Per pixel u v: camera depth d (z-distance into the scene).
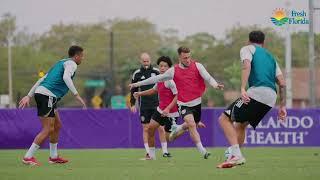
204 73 35.44
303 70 173.62
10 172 31.36
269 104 30.08
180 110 36.00
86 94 167.75
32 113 56.09
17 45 184.25
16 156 45.03
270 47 118.44
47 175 29.78
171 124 42.06
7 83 181.12
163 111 38.28
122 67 177.88
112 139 56.81
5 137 55.88
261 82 29.88
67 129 56.56
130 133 56.88
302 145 56.53
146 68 43.56
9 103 144.50
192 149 52.91
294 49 134.50
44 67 149.75
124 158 42.31
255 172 30.17
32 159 36.47
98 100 133.25
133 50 194.62
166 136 43.28
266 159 40.06
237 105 30.30
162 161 38.81
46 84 36.12
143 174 29.86
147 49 193.38
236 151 31.12
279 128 56.31
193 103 35.75
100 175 29.64
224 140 56.56
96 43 192.25
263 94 29.86
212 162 37.47
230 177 27.97
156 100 43.16
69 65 36.03
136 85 35.88
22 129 56.03
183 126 42.00
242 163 31.47
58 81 36.22
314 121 56.53
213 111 56.62
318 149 51.88
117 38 197.00
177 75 35.56
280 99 30.84
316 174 29.27
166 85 38.91
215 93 124.94
